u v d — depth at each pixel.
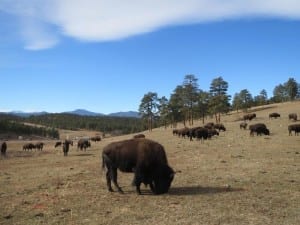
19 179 21.75
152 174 15.70
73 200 14.87
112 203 14.21
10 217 12.75
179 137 58.84
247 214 12.18
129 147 15.89
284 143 35.78
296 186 16.33
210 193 15.38
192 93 105.25
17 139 141.88
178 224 11.30
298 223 11.18
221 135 51.25
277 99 162.38
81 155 39.91
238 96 124.75
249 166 22.27
